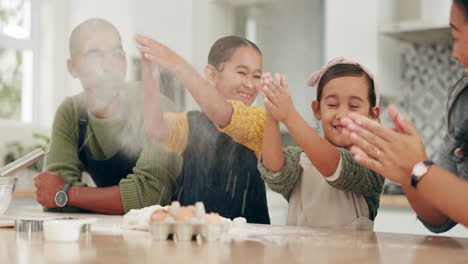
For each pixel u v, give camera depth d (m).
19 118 3.15
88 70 1.65
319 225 1.23
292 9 1.87
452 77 2.39
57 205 1.47
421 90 2.46
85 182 1.74
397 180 0.74
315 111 1.35
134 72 1.74
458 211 0.70
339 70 1.29
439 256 0.63
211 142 1.52
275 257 0.60
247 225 0.99
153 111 1.56
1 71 3.17
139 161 1.52
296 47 1.87
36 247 0.66
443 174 0.72
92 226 0.92
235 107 1.51
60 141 1.62
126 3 1.97
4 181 0.95
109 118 1.59
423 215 0.98
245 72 1.55
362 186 1.17
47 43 3.03
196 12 1.87
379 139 0.74
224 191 1.51
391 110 0.75
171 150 1.52
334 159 1.11
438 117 2.42
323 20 2.02
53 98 3.06
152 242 0.71
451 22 1.04
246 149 1.50
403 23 2.15
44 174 1.52
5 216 1.06
